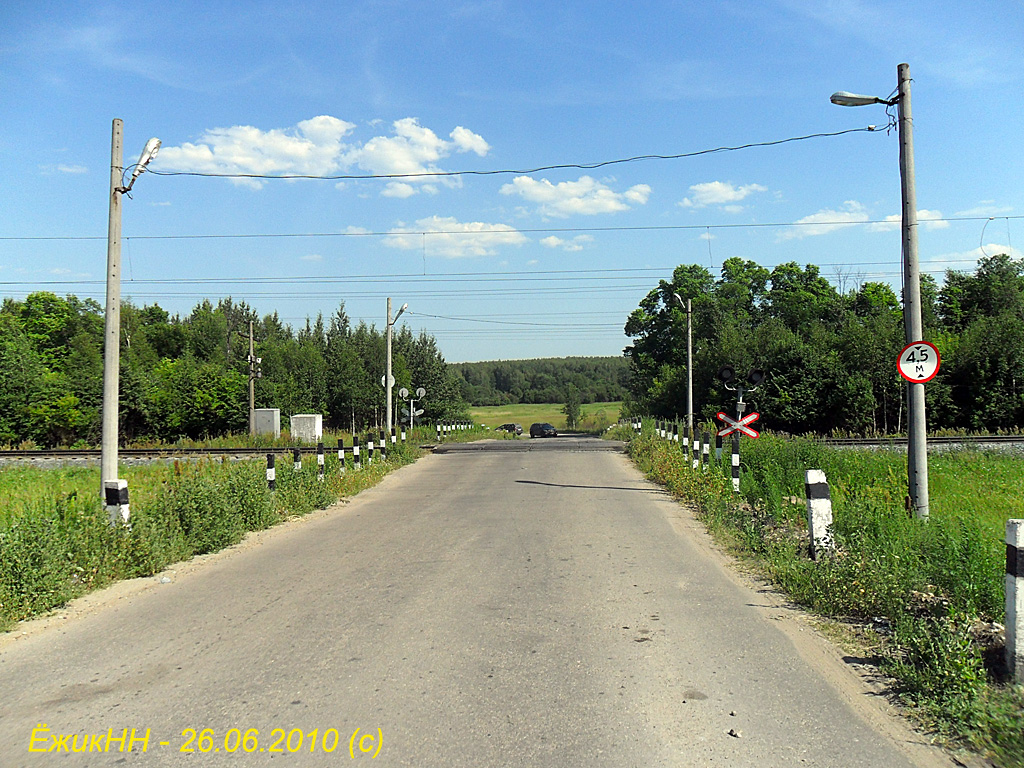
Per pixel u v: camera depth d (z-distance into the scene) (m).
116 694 5.05
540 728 4.40
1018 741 4.05
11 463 28.81
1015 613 4.91
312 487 15.01
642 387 59.53
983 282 57.12
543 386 138.50
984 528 9.74
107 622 6.88
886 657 5.41
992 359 41.88
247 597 7.65
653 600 7.27
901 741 4.23
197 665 5.59
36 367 48.12
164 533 9.70
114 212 11.85
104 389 11.53
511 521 12.37
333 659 5.64
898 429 43.91
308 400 58.16
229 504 11.30
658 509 13.60
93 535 8.74
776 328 48.22
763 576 8.30
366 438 23.91
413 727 4.43
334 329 72.44
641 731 4.35
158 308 83.81
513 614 6.79
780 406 44.81
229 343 78.75
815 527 8.43
